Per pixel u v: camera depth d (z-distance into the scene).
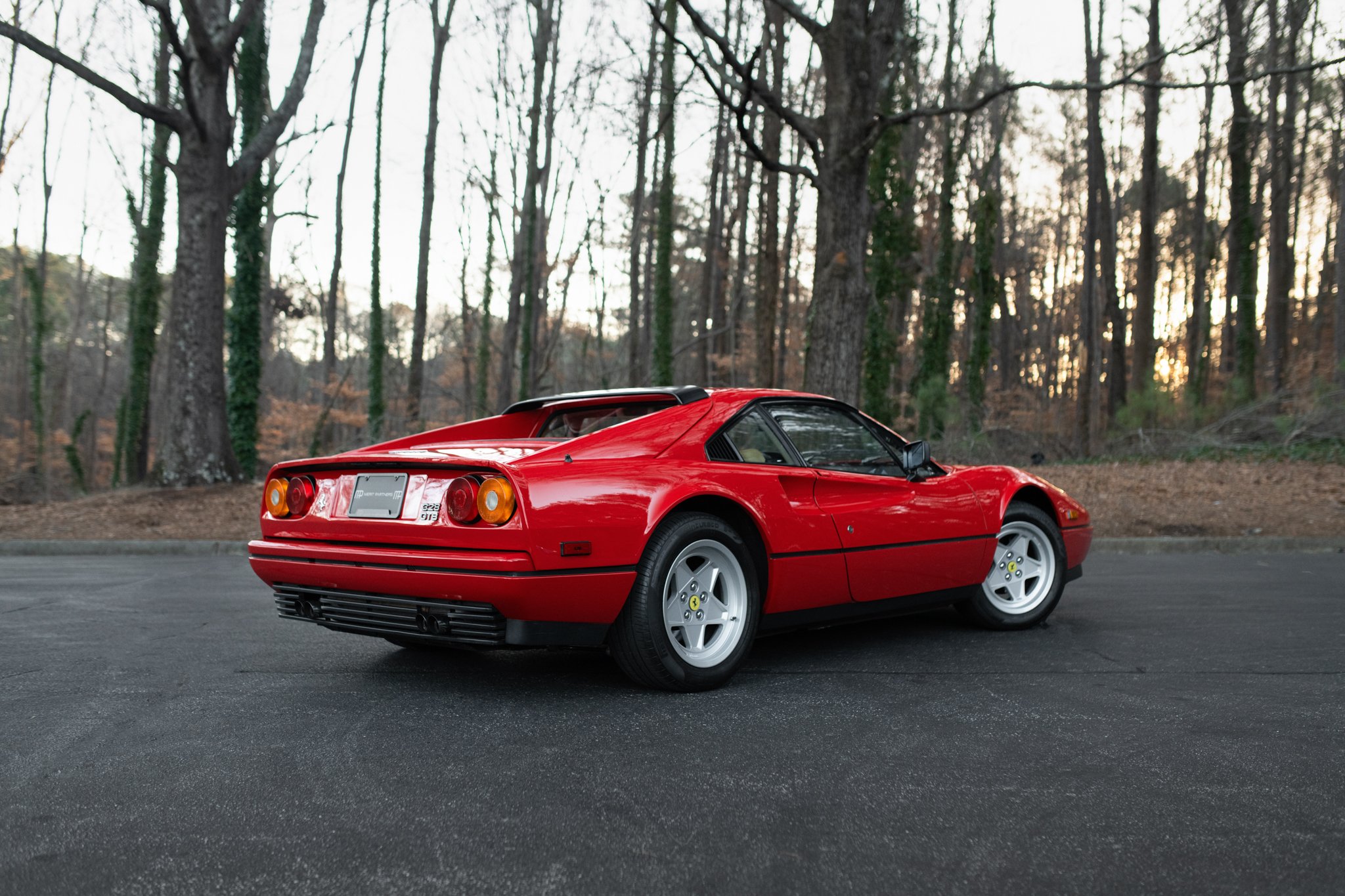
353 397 32.44
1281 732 3.21
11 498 17.27
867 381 21.42
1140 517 11.25
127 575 7.91
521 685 3.86
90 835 2.29
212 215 14.29
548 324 36.72
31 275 27.45
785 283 32.34
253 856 2.17
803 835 2.32
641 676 3.67
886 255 21.39
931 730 3.23
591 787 2.65
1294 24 17.28
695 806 2.51
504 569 3.25
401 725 3.26
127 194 26.55
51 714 3.43
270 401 37.00
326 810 2.46
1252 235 22.94
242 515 11.98
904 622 5.43
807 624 4.20
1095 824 2.39
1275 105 27.83
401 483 3.57
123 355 47.53
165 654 4.52
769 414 4.24
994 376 47.53
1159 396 18.53
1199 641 4.88
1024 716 3.41
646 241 34.44
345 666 4.23
